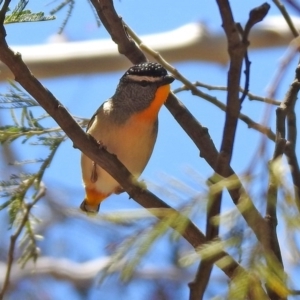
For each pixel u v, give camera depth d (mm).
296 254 4180
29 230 9750
